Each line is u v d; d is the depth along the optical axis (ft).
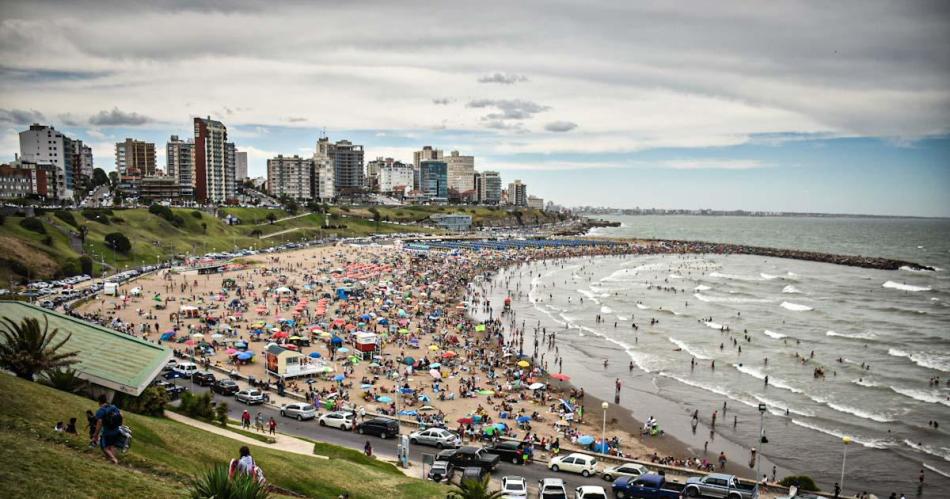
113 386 124.88
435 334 322.96
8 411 85.97
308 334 293.84
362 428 159.12
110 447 76.79
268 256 612.29
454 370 255.70
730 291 531.09
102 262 455.22
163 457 90.07
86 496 63.67
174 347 251.60
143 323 293.23
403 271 553.64
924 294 522.47
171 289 395.14
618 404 229.25
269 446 127.13
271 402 184.75
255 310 343.26
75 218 517.14
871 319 403.95
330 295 402.93
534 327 366.63
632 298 483.10
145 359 138.92
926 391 246.88
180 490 72.79
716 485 122.01
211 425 136.98
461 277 557.74
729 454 183.93
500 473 133.18
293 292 410.52
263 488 59.47
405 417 183.73
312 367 224.12
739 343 331.16
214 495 56.34
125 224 571.69
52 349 122.11
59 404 96.53
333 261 601.21
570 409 211.61
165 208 635.25
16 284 354.13
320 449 129.80
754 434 200.54
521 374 252.62
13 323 121.29
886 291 539.70
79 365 128.88
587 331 357.61
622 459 152.15
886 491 160.86
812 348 321.11
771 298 491.72
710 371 276.21
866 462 178.91
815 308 445.37
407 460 132.26
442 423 180.04
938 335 353.72
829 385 254.88
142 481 71.77
